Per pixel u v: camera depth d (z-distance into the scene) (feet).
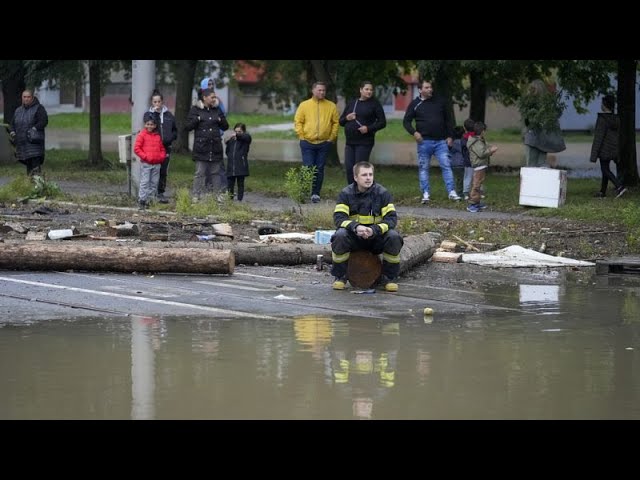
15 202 90.99
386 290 58.59
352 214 58.80
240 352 43.73
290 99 225.15
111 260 61.36
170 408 35.99
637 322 51.37
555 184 90.89
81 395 37.37
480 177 91.30
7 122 143.33
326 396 37.47
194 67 162.61
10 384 38.73
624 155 110.32
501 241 75.82
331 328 48.85
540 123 98.48
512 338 47.24
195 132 95.35
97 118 140.77
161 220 80.23
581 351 44.91
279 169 139.85
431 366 41.91
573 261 68.90
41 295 55.06
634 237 75.36
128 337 46.34
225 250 62.13
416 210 92.48
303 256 65.92
